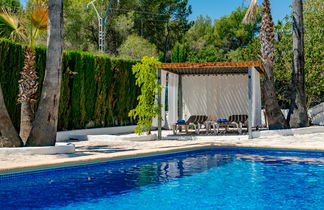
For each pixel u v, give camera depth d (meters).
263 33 16.70
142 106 14.56
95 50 36.00
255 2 16.81
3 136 10.03
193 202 6.00
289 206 5.71
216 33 51.62
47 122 10.37
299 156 10.80
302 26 17.17
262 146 11.46
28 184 7.24
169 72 17.41
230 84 19.42
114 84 18.28
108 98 17.92
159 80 14.82
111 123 18.20
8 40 12.34
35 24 11.03
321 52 19.92
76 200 6.14
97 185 7.23
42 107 10.38
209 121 16.28
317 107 19.72
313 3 22.88
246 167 9.15
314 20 21.23
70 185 7.21
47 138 10.35
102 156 8.95
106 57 17.70
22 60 12.85
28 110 11.01
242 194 6.50
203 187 7.07
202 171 8.68
